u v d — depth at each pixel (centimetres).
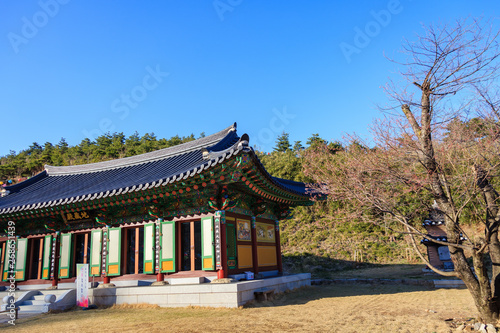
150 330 888
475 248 816
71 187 1883
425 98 888
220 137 1880
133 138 7850
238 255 1430
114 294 1334
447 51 830
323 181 1273
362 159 1016
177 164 1720
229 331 847
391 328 859
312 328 867
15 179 5988
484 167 816
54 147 8225
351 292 1590
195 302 1211
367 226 2994
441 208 891
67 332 920
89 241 1661
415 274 2080
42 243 1752
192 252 1379
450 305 1163
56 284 1634
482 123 846
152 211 1433
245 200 1554
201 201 1385
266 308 1159
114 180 1761
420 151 897
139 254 1494
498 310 829
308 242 3092
